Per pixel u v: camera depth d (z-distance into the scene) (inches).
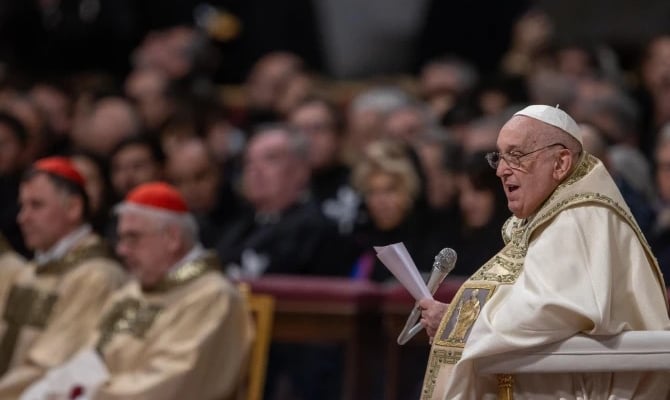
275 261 1053.2
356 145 1226.0
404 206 1004.6
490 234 895.7
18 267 1007.6
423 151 1029.2
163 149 1197.1
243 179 1189.7
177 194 926.4
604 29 1331.2
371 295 948.6
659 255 901.2
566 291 587.8
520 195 612.7
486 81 1189.1
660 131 1128.8
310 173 1158.3
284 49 1536.7
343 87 1475.1
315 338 958.4
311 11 1535.4
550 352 590.9
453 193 1007.0
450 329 627.8
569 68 1266.0
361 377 945.5
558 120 613.0
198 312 893.2
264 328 925.2
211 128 1344.7
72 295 951.0
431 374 626.2
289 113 1337.4
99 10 1546.5
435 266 647.8
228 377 891.4
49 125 1368.1
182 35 1482.5
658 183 1020.5
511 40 1464.1
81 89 1476.4
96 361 895.1
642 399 597.9
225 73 1530.5
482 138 1007.0
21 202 979.3
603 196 605.9
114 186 1160.8
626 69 1330.0
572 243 596.1
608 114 1079.6
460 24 1481.3
